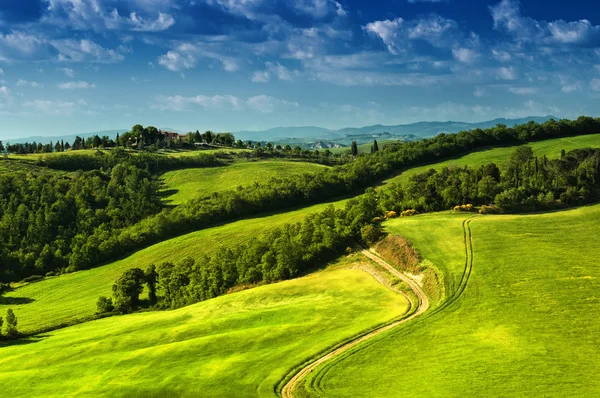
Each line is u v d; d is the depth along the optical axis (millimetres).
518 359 51188
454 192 116875
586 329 55688
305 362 59094
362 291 80812
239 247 116875
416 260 84875
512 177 128250
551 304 62219
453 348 55594
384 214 117875
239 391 54062
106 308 112688
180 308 100500
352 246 102312
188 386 56094
